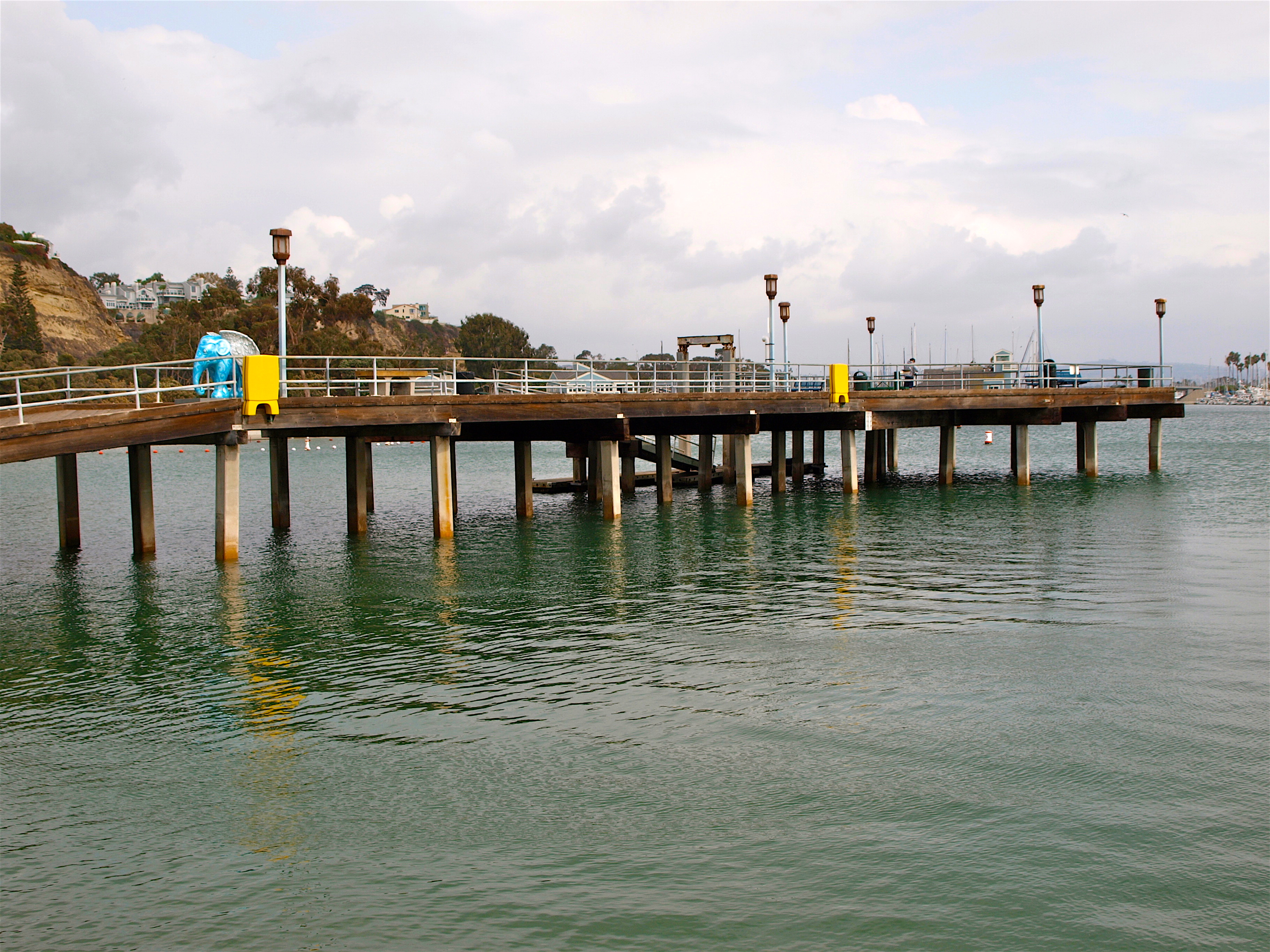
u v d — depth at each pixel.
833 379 39.34
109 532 35.78
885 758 13.27
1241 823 11.34
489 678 16.94
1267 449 75.00
